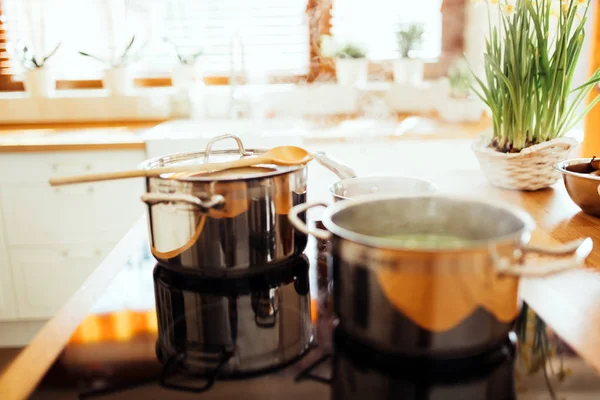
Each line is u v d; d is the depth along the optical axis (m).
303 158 0.75
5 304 2.04
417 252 0.46
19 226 1.97
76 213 1.96
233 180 0.66
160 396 0.46
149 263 0.81
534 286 0.68
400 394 0.46
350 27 2.46
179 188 0.67
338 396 0.46
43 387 0.48
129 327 0.60
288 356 0.53
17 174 1.92
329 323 0.60
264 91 2.46
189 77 2.39
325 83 2.49
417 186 0.88
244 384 0.48
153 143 1.88
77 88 2.52
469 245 0.47
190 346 0.55
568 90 1.17
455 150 2.05
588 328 0.57
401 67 2.42
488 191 1.20
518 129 1.18
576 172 1.03
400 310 0.48
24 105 2.39
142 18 2.44
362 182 0.91
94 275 0.77
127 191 1.94
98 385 0.48
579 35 1.13
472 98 2.29
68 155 1.90
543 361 0.51
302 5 2.44
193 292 0.70
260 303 0.66
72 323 0.61
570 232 0.90
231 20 2.46
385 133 2.06
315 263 0.78
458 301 0.47
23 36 2.44
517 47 1.13
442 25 2.45
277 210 0.70
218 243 0.68
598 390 0.46
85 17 2.43
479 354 0.52
